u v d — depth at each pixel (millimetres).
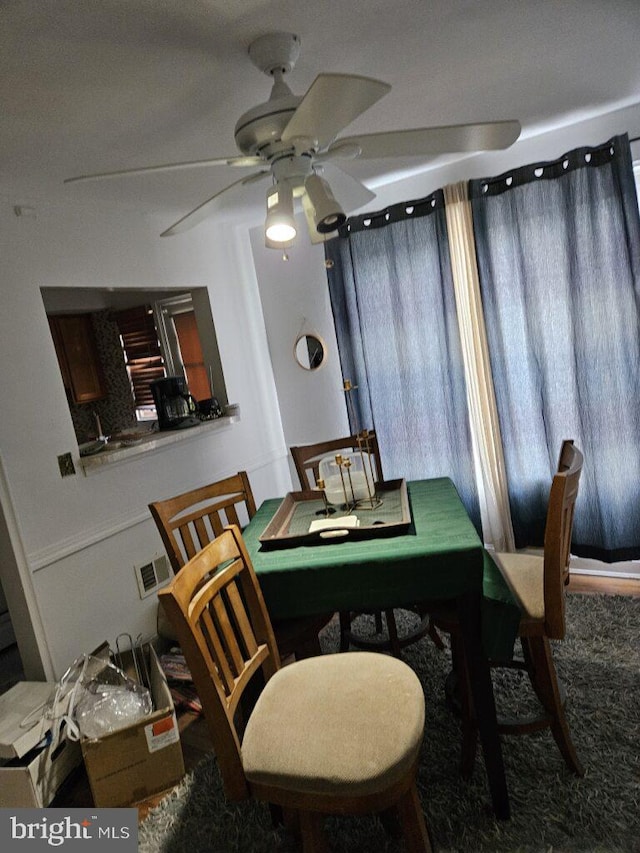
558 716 1666
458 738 1915
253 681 1740
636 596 2729
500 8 1521
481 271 2945
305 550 1689
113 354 4121
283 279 3676
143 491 2832
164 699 2047
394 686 1343
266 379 3812
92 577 2537
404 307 3217
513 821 1568
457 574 1517
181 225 1977
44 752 1882
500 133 1526
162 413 3105
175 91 1681
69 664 2406
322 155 1584
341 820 1660
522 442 3041
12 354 2275
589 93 2320
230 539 1482
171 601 1160
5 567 2250
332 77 1094
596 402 2775
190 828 1717
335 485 2057
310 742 1207
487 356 3072
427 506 1966
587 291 2709
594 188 2623
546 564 1550
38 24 1261
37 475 2328
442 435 3256
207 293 3377
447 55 1754
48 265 2457
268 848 1605
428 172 3113
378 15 1463
